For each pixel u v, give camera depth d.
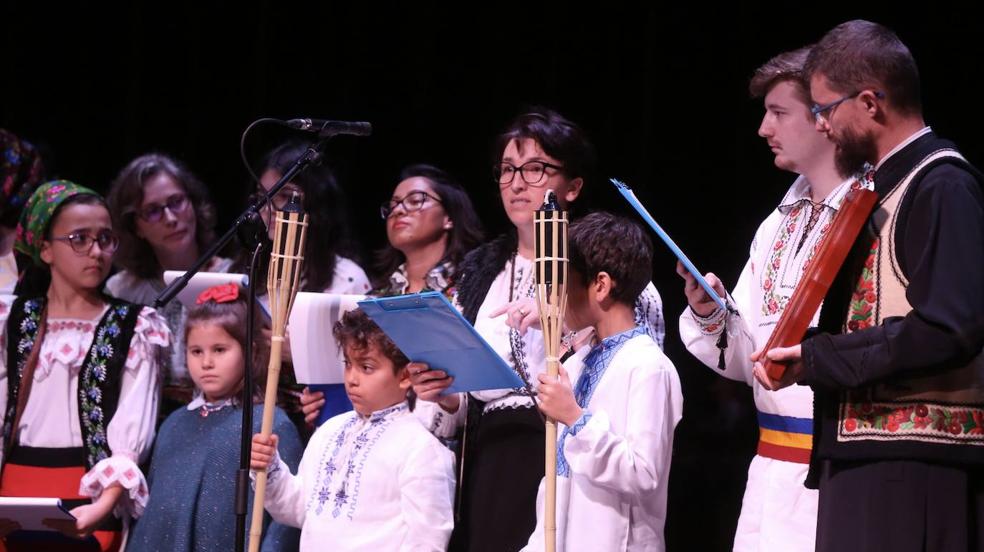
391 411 5.81
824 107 4.37
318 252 7.45
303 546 5.69
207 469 6.28
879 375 3.99
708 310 5.18
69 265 6.75
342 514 5.62
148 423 6.68
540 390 4.71
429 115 10.93
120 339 6.73
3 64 11.34
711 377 10.34
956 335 3.84
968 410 4.06
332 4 11.13
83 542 6.49
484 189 10.76
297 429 6.67
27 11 11.36
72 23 11.37
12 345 6.73
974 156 8.61
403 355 5.77
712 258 10.18
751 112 9.97
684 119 10.18
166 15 11.33
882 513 4.10
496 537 5.58
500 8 10.74
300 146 7.79
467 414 6.03
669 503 9.77
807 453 5.02
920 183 4.13
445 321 4.82
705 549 9.56
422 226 7.16
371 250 10.94
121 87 11.37
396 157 11.01
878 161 4.36
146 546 6.23
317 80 11.15
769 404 5.17
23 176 7.88
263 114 11.18
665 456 5.00
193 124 11.27
